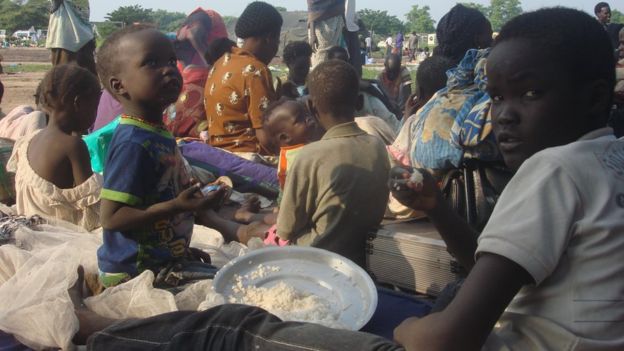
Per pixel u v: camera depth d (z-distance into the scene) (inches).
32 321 99.0
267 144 190.9
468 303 55.9
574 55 58.7
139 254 105.0
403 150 146.3
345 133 122.3
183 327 76.5
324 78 120.6
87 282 113.6
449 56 168.1
